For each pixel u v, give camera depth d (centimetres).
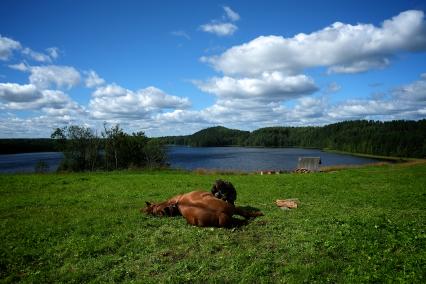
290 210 1334
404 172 2939
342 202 1546
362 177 2603
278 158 12088
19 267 827
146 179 2617
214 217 1074
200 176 2914
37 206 1528
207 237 993
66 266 822
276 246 910
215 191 1300
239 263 805
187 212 1133
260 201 1552
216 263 812
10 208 1467
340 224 1068
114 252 916
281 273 753
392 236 930
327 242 887
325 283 700
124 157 5866
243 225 1097
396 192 1791
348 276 718
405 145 15075
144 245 948
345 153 16425
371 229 998
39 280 757
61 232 1084
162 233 1047
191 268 795
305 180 2456
